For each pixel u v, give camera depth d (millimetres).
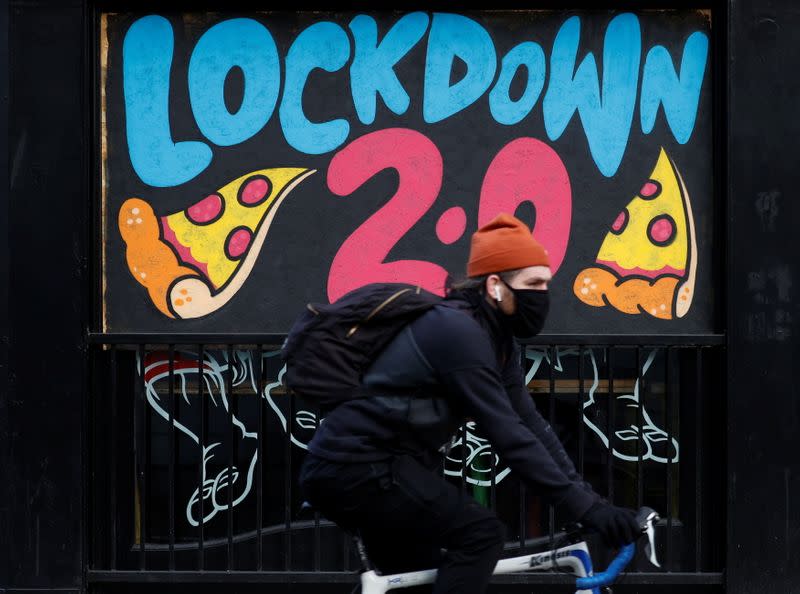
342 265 4777
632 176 4766
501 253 2713
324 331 2766
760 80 4562
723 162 4656
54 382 4633
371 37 4758
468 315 2705
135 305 4789
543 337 4645
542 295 2729
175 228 4785
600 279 4773
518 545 4809
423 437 2727
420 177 4773
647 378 4816
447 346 2635
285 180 4781
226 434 4805
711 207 4762
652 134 4770
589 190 4766
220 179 4785
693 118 4758
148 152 4781
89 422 4699
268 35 4766
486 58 4758
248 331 4789
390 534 2758
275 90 4770
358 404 2732
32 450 4637
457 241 4773
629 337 4645
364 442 2715
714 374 4730
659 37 4754
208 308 4789
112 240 4789
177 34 4766
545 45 4758
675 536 4781
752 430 4590
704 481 4762
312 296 4781
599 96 4766
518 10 4758
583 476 4816
